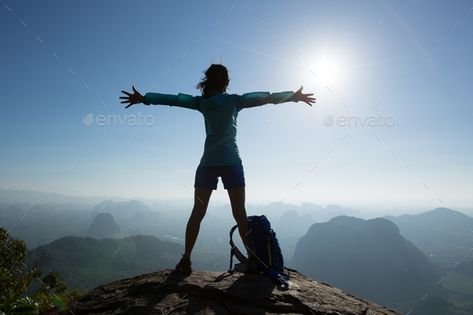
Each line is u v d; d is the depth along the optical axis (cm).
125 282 409
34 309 427
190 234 396
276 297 340
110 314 321
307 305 332
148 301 332
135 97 391
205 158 384
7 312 423
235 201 383
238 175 378
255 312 311
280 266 411
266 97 392
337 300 362
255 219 424
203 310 309
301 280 420
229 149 379
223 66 407
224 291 342
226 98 384
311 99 399
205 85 404
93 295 381
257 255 405
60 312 361
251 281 374
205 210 392
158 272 425
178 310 310
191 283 366
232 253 425
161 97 392
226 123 381
